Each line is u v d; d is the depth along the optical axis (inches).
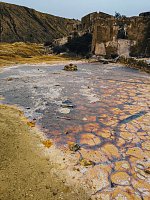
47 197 162.2
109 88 477.7
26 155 206.7
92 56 1045.8
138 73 673.6
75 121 301.9
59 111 335.6
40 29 2474.2
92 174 194.1
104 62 901.8
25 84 498.6
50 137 254.8
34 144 232.1
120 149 235.8
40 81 532.4
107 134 267.4
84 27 1366.9
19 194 161.0
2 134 229.8
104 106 362.6
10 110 328.8
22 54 1098.1
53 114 323.6
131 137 261.1
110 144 245.1
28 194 162.2
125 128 283.9
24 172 183.3
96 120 306.7
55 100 386.3
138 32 943.7
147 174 197.3
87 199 165.6
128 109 350.6
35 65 815.1
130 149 236.2
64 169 197.2
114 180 188.2
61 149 230.1
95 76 609.9
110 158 219.1
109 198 168.6
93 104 370.9
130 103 380.5
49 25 2603.3
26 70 689.6
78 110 341.7
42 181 177.3
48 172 189.5
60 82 525.3
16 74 614.5
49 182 177.6
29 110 336.2
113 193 173.6
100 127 285.7
